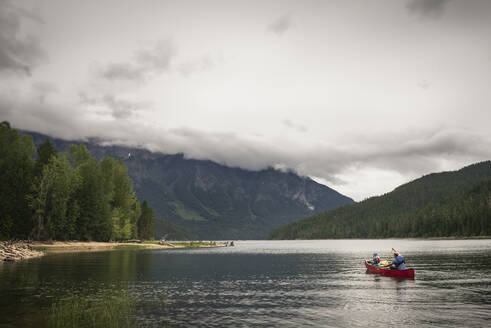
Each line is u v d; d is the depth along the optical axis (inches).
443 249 3892.7
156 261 2389.3
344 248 5098.4
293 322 776.3
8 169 3472.0
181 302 991.0
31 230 3558.1
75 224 3937.0
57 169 3577.8
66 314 828.0
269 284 1362.0
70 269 1718.8
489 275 1551.4
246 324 759.1
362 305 959.0
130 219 5216.5
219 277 1562.5
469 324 754.2
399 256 1630.2
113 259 2396.7
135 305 946.1
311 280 1476.4
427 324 755.4
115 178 4766.2
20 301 964.0
